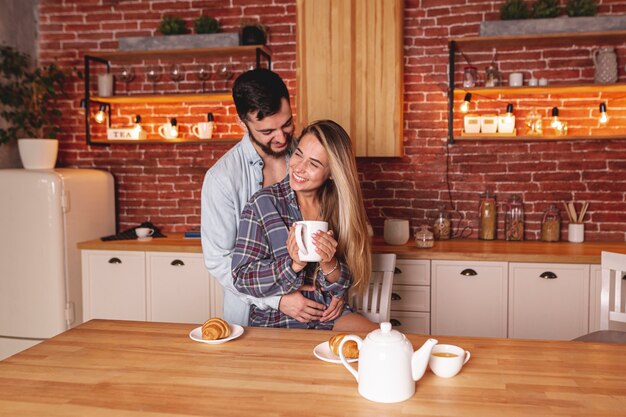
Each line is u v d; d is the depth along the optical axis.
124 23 4.14
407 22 3.76
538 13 3.38
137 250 3.57
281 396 1.19
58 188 3.53
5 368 1.35
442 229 3.66
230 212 2.07
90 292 3.64
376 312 2.38
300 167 1.82
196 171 4.12
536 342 1.55
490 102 3.69
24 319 3.60
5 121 3.96
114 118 4.17
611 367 1.35
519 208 3.66
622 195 3.57
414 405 1.14
